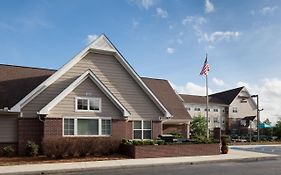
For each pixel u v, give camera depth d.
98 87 23.56
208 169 17.33
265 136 57.72
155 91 32.53
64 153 19.97
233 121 76.25
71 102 22.45
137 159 20.36
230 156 23.28
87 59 24.27
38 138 21.67
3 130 21.20
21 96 21.83
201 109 73.00
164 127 31.56
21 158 19.70
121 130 24.23
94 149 21.12
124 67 25.61
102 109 23.64
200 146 23.95
